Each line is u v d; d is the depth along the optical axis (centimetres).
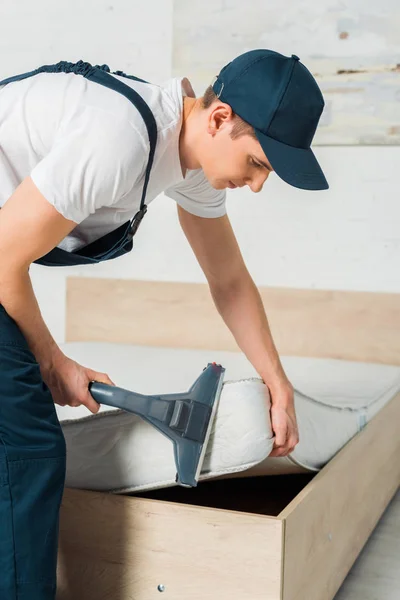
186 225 182
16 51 363
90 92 141
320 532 172
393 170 318
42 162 134
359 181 323
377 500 241
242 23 328
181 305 346
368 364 298
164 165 150
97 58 353
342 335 328
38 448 141
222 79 145
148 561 156
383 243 323
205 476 159
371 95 315
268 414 159
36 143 147
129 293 353
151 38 344
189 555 152
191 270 347
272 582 146
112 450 163
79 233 161
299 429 182
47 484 140
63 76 147
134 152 135
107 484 164
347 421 212
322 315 329
